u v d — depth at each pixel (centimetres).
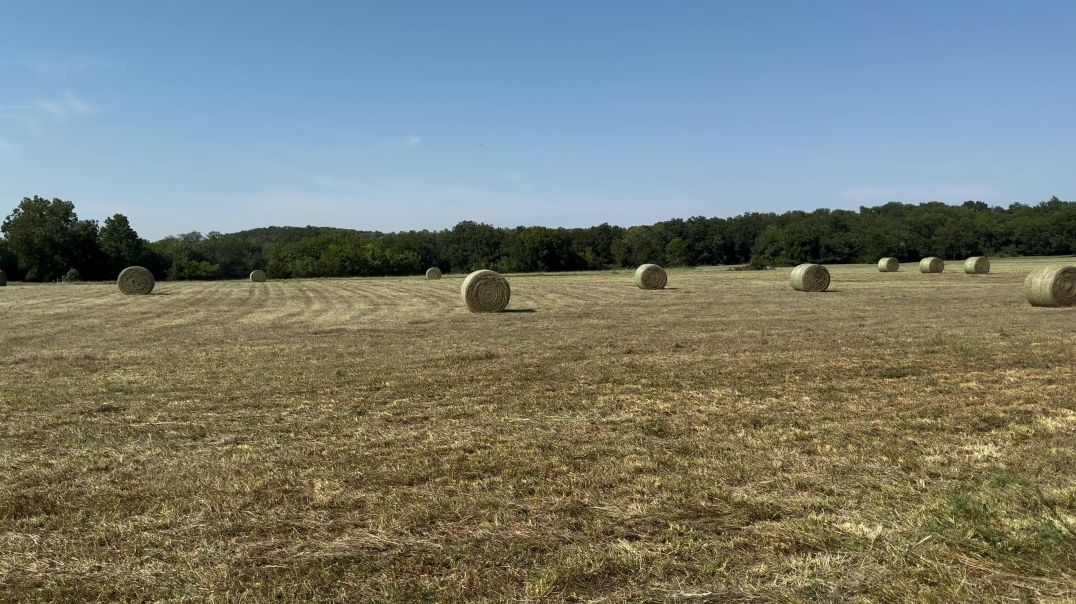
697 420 761
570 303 2702
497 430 734
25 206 7644
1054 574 393
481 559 426
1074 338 1368
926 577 393
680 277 5125
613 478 566
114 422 791
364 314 2372
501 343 1472
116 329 1886
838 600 371
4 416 821
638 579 397
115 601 387
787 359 1171
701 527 468
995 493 514
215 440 712
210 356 1324
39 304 2962
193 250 11312
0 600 390
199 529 479
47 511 518
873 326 1675
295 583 400
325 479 576
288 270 9306
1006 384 929
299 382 1030
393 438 706
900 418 752
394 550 441
